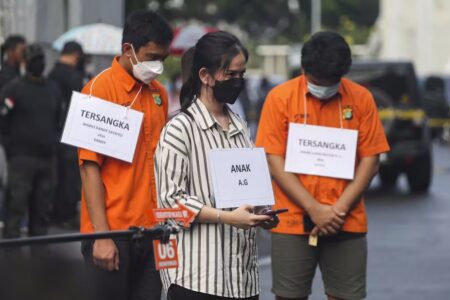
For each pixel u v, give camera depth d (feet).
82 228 38.01
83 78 77.15
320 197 42.01
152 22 36.88
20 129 64.64
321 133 42.09
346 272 42.22
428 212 99.60
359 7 517.14
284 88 42.70
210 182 33.24
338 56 40.73
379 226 89.76
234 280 33.14
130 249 36.40
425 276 66.49
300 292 42.63
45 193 66.28
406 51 412.77
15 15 90.74
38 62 64.75
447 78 248.52
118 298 35.99
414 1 410.11
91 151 36.88
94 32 86.63
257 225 32.40
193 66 33.73
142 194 37.58
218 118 33.83
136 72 37.22
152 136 37.88
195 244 32.89
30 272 29.99
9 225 65.46
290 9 476.13
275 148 42.24
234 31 471.62
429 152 113.19
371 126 42.37
